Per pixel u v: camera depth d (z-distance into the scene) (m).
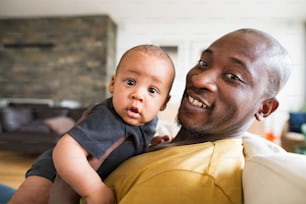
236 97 0.55
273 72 0.55
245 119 0.58
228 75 0.56
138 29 4.57
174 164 0.50
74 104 4.21
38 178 0.61
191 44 4.38
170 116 1.26
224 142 0.59
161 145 0.69
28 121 3.46
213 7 3.80
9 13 4.38
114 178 0.56
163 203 0.45
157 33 4.50
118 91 0.56
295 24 4.14
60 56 4.49
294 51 4.15
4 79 4.64
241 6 3.75
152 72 0.56
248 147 0.65
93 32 4.37
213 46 0.62
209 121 0.58
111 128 0.53
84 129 0.50
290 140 3.18
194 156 0.52
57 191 0.52
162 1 3.72
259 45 0.56
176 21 4.38
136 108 0.55
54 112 3.66
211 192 0.46
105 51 4.35
